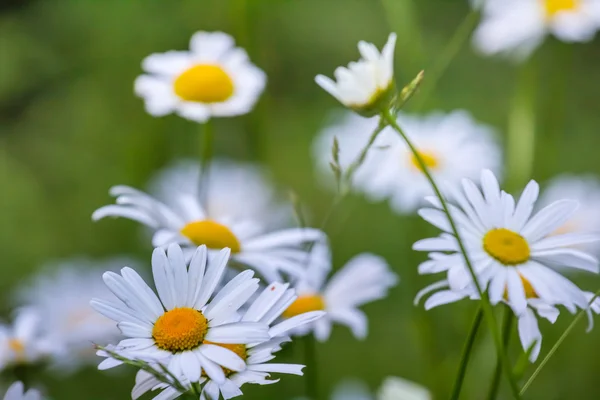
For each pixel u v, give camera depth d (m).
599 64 1.67
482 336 0.99
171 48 1.40
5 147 1.49
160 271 0.82
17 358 0.94
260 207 1.16
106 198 1.39
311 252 0.93
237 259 0.90
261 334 0.80
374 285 0.95
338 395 1.09
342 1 1.65
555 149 1.24
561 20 1.14
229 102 0.99
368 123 1.10
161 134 1.31
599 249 1.08
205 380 0.81
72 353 1.03
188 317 0.81
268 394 1.03
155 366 0.80
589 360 1.11
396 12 1.08
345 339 1.18
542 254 0.84
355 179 1.10
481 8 1.20
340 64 1.62
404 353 1.17
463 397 1.00
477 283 0.81
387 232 1.26
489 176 0.85
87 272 1.07
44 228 1.38
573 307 0.83
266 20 1.23
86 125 1.47
